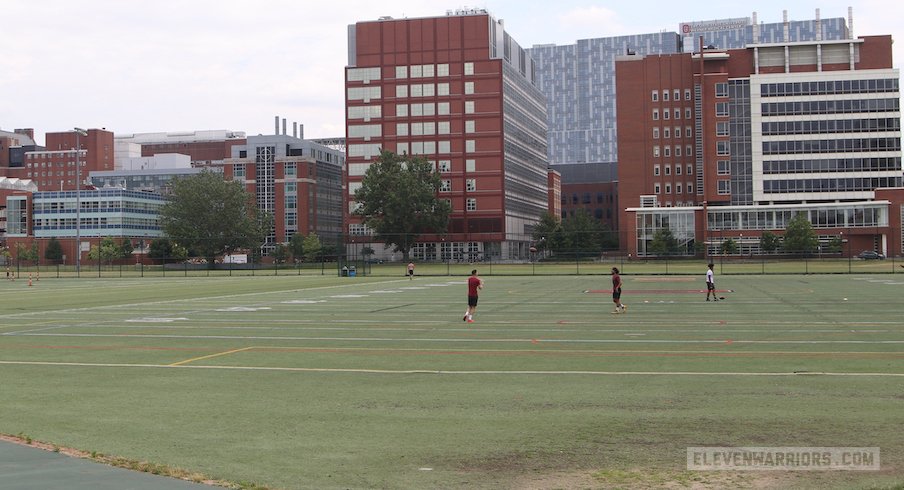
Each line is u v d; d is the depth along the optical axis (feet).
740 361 61.62
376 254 501.56
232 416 42.96
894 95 424.87
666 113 462.19
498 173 495.00
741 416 41.45
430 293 171.01
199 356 68.39
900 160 424.05
